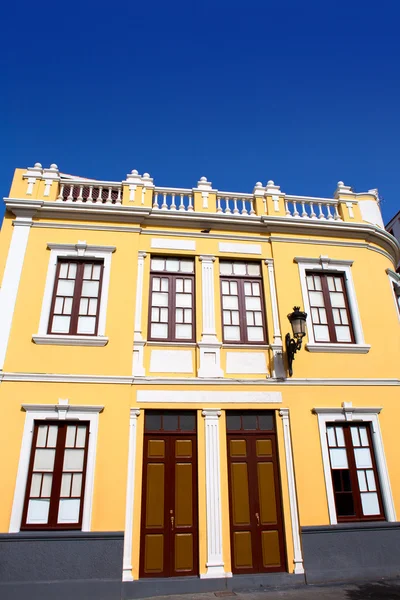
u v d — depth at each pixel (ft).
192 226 32.17
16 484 23.18
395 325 31.91
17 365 25.85
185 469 25.52
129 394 26.11
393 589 22.59
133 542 23.30
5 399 24.86
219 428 26.53
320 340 30.37
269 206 33.94
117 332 27.61
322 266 32.48
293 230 33.24
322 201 35.29
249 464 26.30
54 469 24.08
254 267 32.17
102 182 32.53
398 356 30.81
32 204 30.04
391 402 29.01
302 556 24.53
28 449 24.03
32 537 22.43
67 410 25.07
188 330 29.30
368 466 27.35
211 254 31.40
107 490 23.80
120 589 22.06
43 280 28.50
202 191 33.63
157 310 29.55
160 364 27.71
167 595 22.41
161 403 26.43
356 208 35.63
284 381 28.17
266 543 24.76
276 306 30.66
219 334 29.22
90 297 28.81
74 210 30.32
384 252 35.06
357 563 24.85
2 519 22.54
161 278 30.60
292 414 27.50
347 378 29.01
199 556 23.72
